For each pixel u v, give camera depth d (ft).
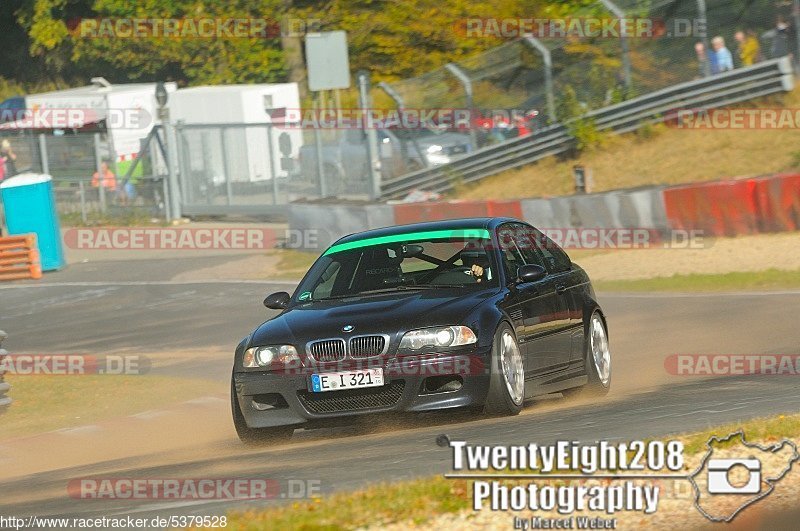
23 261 256.73
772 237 191.01
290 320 84.84
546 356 88.99
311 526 48.39
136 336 178.81
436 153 296.71
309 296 89.92
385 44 348.79
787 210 191.11
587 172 253.44
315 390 80.64
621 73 292.81
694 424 68.54
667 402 84.99
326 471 64.75
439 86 302.04
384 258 90.58
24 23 451.53
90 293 229.25
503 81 301.02
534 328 87.40
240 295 206.39
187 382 135.54
